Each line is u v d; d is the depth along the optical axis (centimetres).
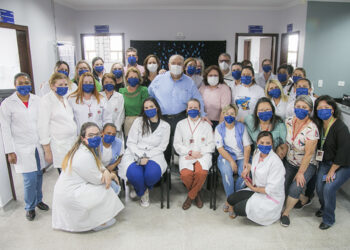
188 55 675
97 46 695
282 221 245
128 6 657
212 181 294
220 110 319
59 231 238
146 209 273
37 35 477
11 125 240
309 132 239
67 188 221
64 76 244
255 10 670
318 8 550
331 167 234
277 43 686
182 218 257
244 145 274
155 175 263
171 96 298
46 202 284
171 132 303
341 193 304
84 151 222
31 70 454
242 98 309
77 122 266
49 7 523
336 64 573
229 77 396
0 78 396
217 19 670
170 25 672
